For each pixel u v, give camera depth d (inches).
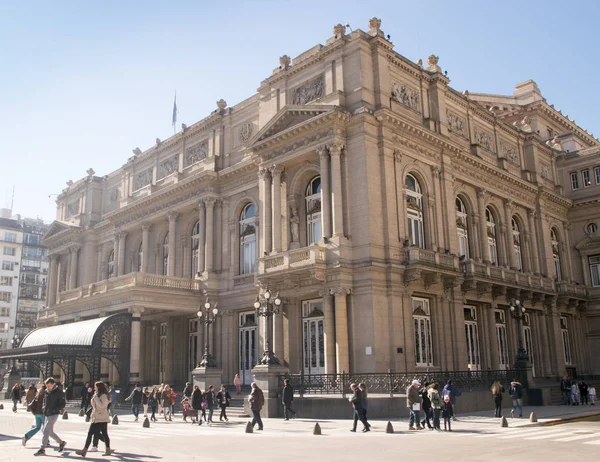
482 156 1771.7
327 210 1370.6
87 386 1401.3
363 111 1358.3
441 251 1491.1
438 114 1588.3
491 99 2417.6
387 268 1320.1
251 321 1641.2
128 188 2213.3
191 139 1956.2
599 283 2039.9
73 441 829.8
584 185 2118.6
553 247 2048.5
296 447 706.2
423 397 930.1
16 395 1579.7
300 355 1422.2
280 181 1510.8
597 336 2010.3
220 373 1375.5
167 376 1813.5
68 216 2571.4
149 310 1726.1
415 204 1478.8
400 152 1424.7
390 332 1295.5
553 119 2384.4
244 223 1722.4
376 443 732.7
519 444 709.9
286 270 1363.2
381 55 1449.3
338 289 1304.1
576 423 1015.0
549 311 1867.6
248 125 1753.2
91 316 1861.5
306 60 1530.5
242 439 812.0
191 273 1875.0
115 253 2143.2
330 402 1113.4
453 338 1449.3
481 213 1708.9
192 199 1829.5
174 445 754.8
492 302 1620.3
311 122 1396.4
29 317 4094.5
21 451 711.7
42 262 4234.7
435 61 1648.6
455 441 746.2
